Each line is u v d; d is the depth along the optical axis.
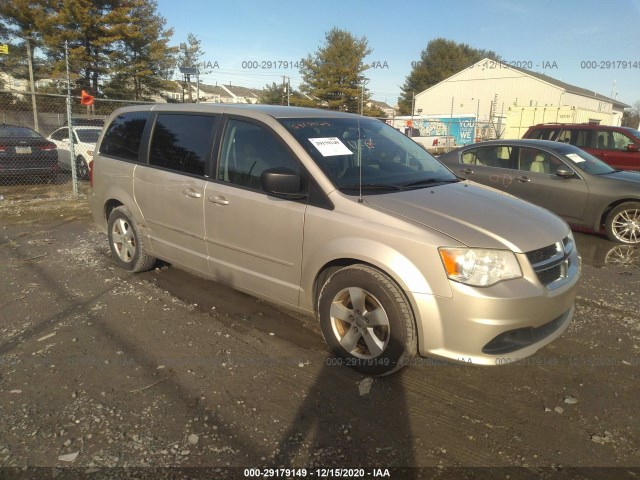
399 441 2.58
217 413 2.77
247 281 3.79
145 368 3.23
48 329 3.76
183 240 4.28
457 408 2.87
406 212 3.04
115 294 4.48
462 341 2.77
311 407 2.84
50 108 26.41
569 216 7.24
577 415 2.82
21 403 2.82
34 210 8.47
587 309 4.38
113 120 5.20
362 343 3.22
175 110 4.47
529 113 23.55
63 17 27.31
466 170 8.16
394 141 4.21
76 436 2.55
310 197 3.32
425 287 2.80
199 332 3.75
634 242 6.81
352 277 3.08
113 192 4.97
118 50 29.45
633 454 2.51
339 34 33.84
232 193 3.75
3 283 4.72
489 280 2.75
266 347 3.54
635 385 3.14
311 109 4.22
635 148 9.82
